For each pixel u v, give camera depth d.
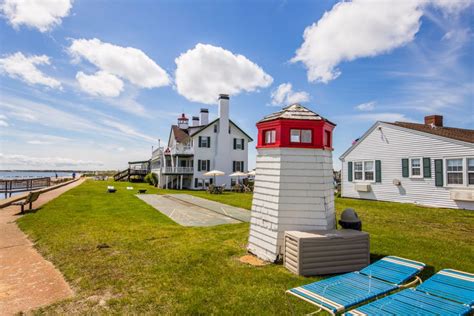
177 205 15.62
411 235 7.88
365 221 10.27
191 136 30.48
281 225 5.41
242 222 10.30
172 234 8.03
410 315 2.54
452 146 13.88
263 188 5.93
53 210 12.48
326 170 5.73
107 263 5.51
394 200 16.78
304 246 4.70
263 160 6.00
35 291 4.33
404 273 3.79
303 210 5.44
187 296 4.00
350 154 19.91
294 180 5.49
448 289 3.18
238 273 4.88
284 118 5.50
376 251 6.23
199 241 7.21
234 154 32.16
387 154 17.28
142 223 9.80
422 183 15.27
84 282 4.62
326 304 2.78
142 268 5.21
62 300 3.98
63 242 7.08
